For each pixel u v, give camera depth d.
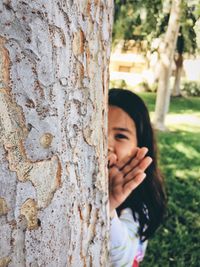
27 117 0.84
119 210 1.86
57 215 0.92
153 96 12.18
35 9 0.83
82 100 0.98
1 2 0.80
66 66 0.90
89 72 1.01
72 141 0.95
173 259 4.05
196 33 6.77
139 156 1.67
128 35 7.62
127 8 7.14
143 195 1.99
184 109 11.52
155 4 6.99
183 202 5.17
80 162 1.00
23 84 0.83
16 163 0.84
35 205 0.88
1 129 0.82
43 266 0.91
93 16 1.02
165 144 7.80
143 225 1.94
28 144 0.85
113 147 1.88
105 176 1.17
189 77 13.16
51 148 0.88
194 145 7.92
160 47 8.62
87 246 1.08
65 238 0.96
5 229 0.85
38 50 0.84
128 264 1.66
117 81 12.79
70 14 0.91
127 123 1.92
